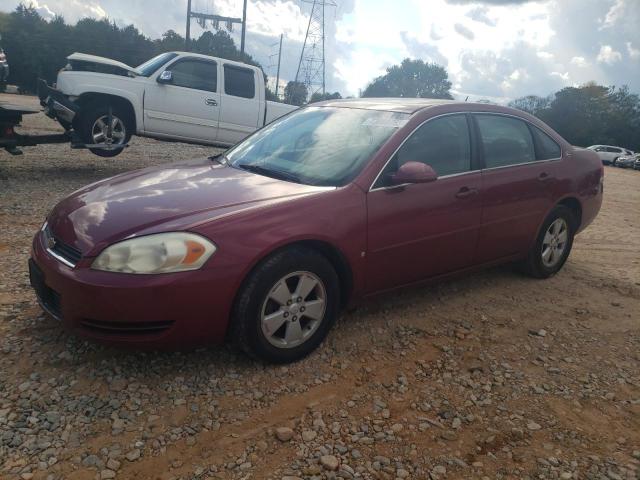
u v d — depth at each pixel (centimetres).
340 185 350
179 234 286
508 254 465
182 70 926
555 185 486
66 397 283
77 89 845
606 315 445
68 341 334
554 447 272
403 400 304
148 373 310
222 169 398
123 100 886
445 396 311
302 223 318
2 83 999
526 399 313
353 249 343
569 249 530
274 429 272
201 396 294
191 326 291
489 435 279
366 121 407
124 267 280
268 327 313
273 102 1012
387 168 365
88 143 878
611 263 603
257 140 447
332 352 350
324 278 332
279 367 327
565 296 481
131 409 279
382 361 344
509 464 258
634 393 327
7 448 244
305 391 306
